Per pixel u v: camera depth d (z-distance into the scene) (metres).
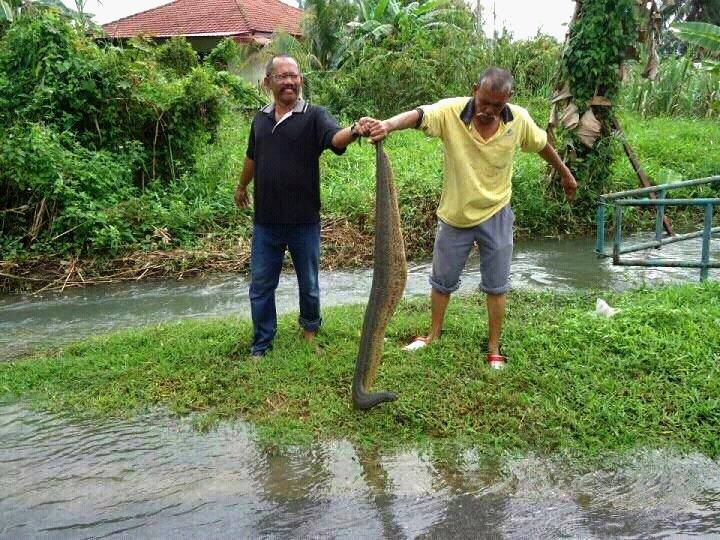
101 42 14.04
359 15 18.77
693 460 3.39
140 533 2.97
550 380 4.06
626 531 2.94
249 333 5.07
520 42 18.39
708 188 10.65
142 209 8.62
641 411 3.72
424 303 5.94
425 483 3.29
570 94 8.75
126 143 9.41
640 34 8.52
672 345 4.36
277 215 4.36
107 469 3.45
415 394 3.99
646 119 17.61
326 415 3.83
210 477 3.37
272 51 18.38
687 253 8.12
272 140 4.27
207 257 8.09
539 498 3.17
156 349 4.84
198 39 22.02
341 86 15.39
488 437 3.60
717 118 17.70
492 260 4.30
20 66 9.55
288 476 3.37
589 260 7.94
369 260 8.27
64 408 4.12
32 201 8.24
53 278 7.66
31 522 3.05
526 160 10.58
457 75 15.54
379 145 3.71
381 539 2.93
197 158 10.37
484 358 4.46
